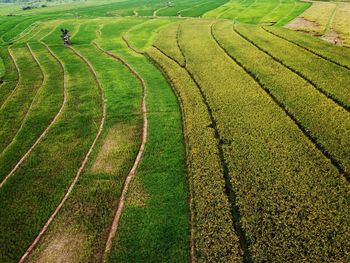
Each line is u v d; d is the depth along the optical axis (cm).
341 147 2153
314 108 2620
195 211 1831
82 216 1902
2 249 1758
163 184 2081
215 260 1538
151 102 3114
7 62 5000
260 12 7119
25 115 3156
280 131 2383
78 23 7625
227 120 2589
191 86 3269
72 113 3052
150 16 8094
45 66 4553
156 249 1650
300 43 4275
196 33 5334
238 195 1869
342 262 1435
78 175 2241
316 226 1612
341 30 4947
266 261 1488
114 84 3634
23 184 2194
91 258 1658
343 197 1769
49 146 2575
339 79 3089
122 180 2159
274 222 1667
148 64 4188
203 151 2284
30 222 1905
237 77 3344
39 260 1672
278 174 1973
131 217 1847
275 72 3362
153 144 2478
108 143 2550
